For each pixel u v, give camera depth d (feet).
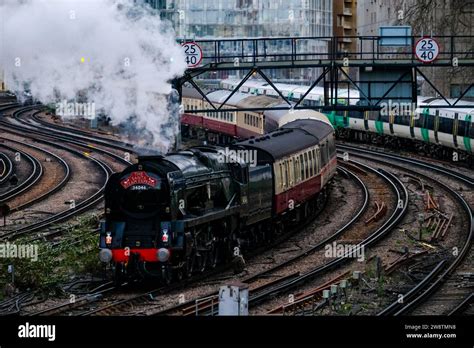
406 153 197.16
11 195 134.82
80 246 95.25
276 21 285.64
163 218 83.10
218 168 93.71
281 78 310.86
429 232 109.60
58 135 214.90
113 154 179.42
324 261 93.81
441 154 187.21
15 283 81.61
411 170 164.35
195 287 83.25
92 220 111.34
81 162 170.91
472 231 104.12
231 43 277.85
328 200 137.80
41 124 238.07
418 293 79.82
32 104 278.67
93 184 147.13
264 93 222.48
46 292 79.82
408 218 118.32
